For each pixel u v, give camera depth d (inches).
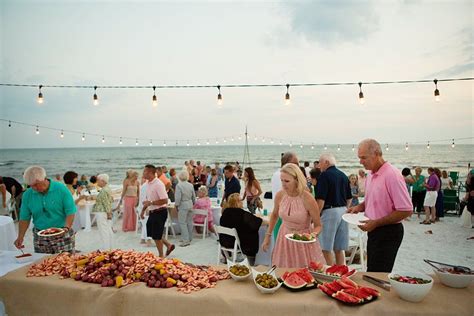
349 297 65.7
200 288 75.5
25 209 121.3
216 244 234.7
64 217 123.0
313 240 96.5
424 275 72.6
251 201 215.8
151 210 190.1
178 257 205.2
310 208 108.3
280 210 114.0
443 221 323.3
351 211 119.2
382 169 101.7
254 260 170.6
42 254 106.9
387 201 99.7
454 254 211.5
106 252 91.6
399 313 62.9
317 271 81.4
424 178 341.1
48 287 80.0
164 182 319.9
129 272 80.7
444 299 67.0
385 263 99.8
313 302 66.6
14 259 105.0
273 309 66.6
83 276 81.9
